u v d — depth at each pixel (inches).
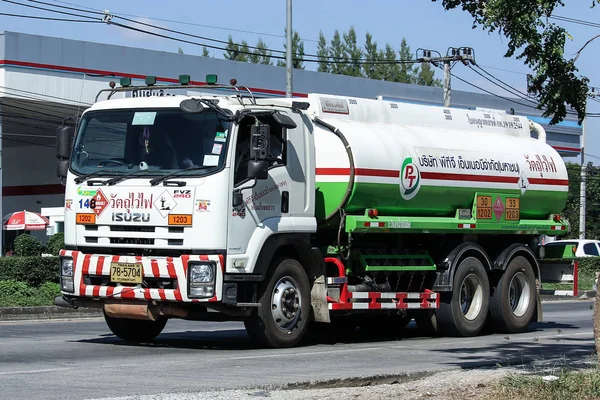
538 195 1151.0
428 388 595.5
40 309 1333.7
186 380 627.5
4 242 3225.9
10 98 2405.3
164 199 778.8
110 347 840.9
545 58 665.0
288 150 847.7
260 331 822.5
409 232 982.4
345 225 915.4
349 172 909.2
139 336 899.4
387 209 962.1
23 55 2423.7
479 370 697.6
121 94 893.8
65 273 822.5
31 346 837.8
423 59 2571.4
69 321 1211.9
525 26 656.4
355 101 979.3
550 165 1173.7
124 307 799.1
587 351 890.7
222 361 739.4
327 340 996.6
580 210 3341.5
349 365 737.0
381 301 949.8
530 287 1133.1
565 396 563.5
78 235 815.7
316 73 2974.9
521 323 1114.7
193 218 770.8
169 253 781.9
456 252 1034.7
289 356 785.6
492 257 1108.5
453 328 1029.2
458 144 1056.2
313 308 885.8
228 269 774.5
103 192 803.4
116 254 800.3
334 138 922.1
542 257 1176.8
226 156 777.6
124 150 814.5
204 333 1029.2
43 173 3484.3
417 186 982.4
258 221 805.9
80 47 2527.1
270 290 828.0
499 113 1168.2
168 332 1037.8
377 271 957.8
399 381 656.4
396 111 1026.7
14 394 556.1
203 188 770.8
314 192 876.6
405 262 987.9
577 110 684.7
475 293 1060.5
